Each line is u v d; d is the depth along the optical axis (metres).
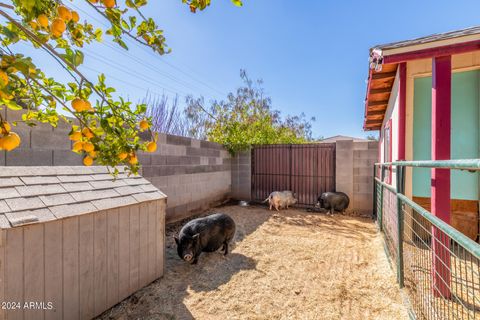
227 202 8.38
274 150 8.18
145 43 1.12
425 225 3.46
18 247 1.81
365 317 2.36
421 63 3.88
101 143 1.14
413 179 4.13
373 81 4.57
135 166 1.24
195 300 2.69
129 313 2.46
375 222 5.82
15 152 3.11
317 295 2.76
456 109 4.02
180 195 6.09
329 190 7.44
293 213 6.79
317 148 7.63
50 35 0.82
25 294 1.84
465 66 3.83
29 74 0.77
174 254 4.00
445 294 2.33
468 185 4.09
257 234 4.97
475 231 4.13
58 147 3.56
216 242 3.83
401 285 2.68
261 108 11.09
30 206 1.99
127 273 2.71
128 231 2.72
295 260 3.71
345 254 3.90
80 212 2.22
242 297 2.75
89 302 2.31
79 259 2.23
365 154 6.83
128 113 1.14
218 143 7.98
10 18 0.73
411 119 3.94
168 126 10.78
